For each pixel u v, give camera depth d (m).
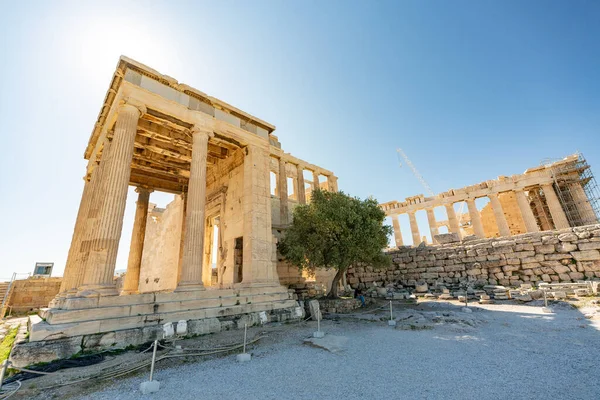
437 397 4.71
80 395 5.49
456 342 8.60
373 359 7.14
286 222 24.42
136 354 8.27
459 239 26.56
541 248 20.08
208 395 5.29
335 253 17.58
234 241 19.25
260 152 18.38
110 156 12.18
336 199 18.64
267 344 9.26
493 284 21.20
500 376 5.56
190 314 10.93
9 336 12.06
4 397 5.45
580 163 33.25
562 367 5.89
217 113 16.75
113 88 14.15
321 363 6.98
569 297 15.35
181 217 25.42
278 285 15.69
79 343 8.21
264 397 5.08
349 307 17.77
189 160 22.31
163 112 14.14
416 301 19.77
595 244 18.38
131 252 21.89
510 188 35.53
